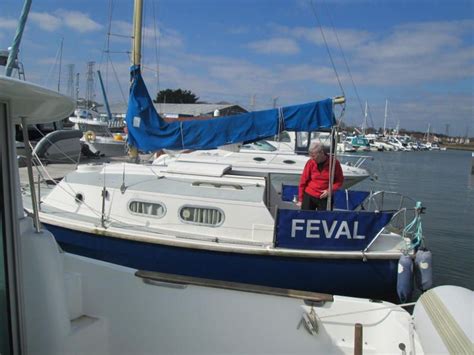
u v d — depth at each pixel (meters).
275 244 5.16
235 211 5.45
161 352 2.83
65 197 6.23
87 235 5.67
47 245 2.29
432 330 2.13
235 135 5.95
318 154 5.64
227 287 2.75
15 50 4.50
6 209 2.04
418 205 5.29
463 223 12.51
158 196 5.67
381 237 5.55
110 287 2.89
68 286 2.73
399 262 4.99
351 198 6.70
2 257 2.05
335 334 2.69
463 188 21.62
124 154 21.59
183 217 5.59
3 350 2.12
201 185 5.86
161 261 5.40
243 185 5.71
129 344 2.88
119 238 5.49
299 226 5.12
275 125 5.80
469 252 9.41
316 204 5.78
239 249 5.14
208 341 2.78
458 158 56.88
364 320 2.68
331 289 5.22
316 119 5.66
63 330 2.38
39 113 2.31
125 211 5.81
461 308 2.08
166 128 6.21
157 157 9.06
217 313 2.76
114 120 31.27
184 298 2.79
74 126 25.00
